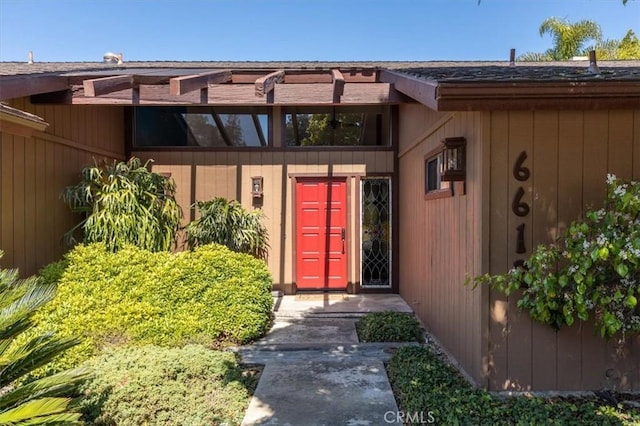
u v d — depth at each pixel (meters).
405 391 3.16
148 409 2.77
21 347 2.29
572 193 3.28
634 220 2.87
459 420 2.66
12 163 4.23
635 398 3.22
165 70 6.69
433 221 4.78
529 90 2.98
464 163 3.67
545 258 3.00
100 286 4.43
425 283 5.13
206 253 4.74
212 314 4.46
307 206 6.95
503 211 3.29
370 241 7.04
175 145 6.89
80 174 5.47
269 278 5.07
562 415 2.78
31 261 4.51
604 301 2.88
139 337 4.14
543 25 14.19
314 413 2.94
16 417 1.84
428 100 3.29
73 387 2.32
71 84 4.59
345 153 6.93
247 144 6.93
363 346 4.38
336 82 4.31
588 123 3.28
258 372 3.78
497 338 3.29
